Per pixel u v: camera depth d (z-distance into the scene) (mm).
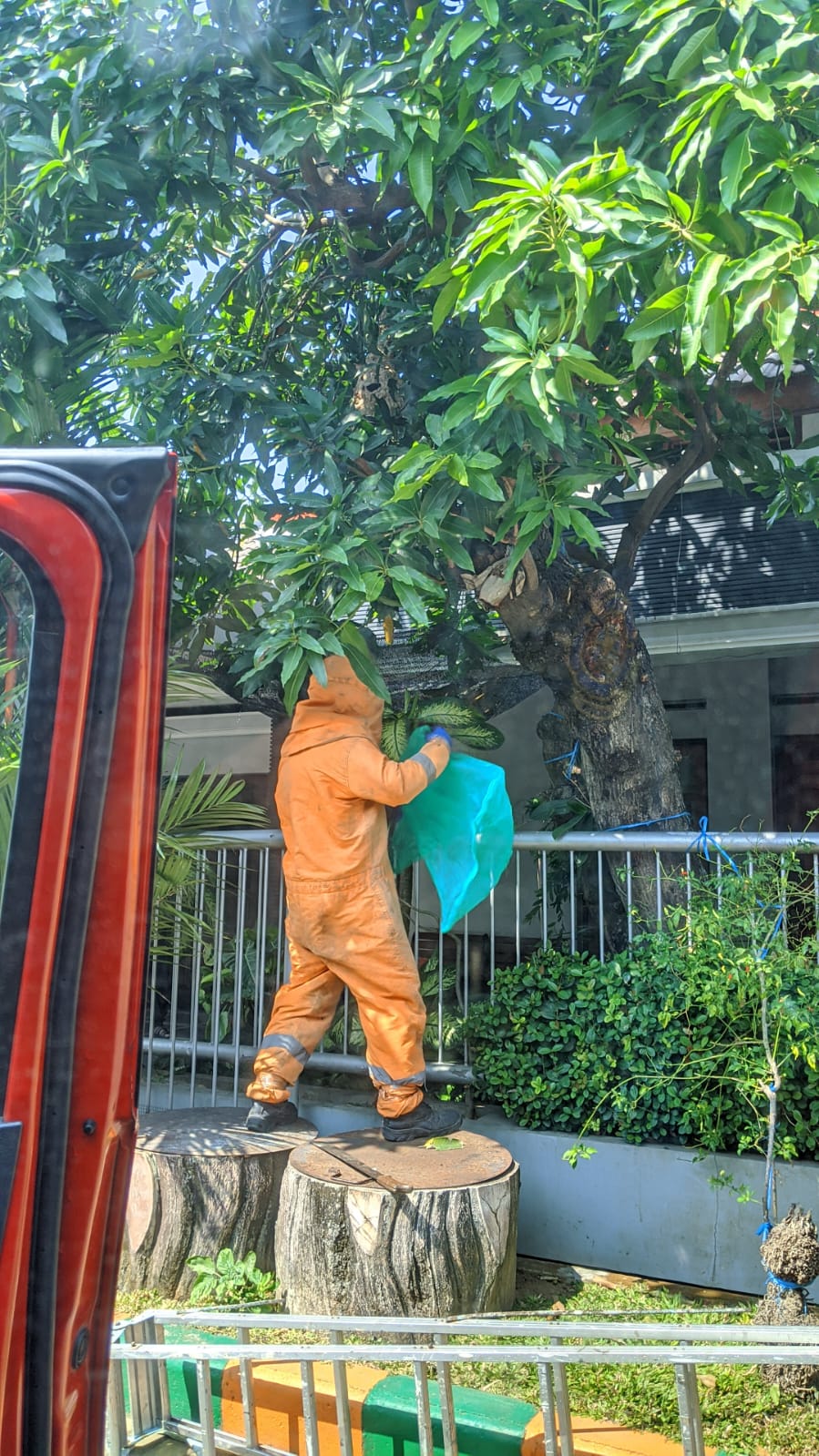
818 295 4074
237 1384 3789
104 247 5441
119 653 1850
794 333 4625
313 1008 5164
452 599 5570
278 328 6848
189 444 5496
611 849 5301
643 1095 4824
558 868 6938
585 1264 4891
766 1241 3873
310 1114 5598
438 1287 4082
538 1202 5023
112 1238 1878
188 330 5332
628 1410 3625
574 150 4742
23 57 5016
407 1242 4098
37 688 1826
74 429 6285
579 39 4578
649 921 5191
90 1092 1818
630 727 5867
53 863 1792
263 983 6285
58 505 1848
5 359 5250
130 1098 1874
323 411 5410
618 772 5938
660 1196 4754
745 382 8211
